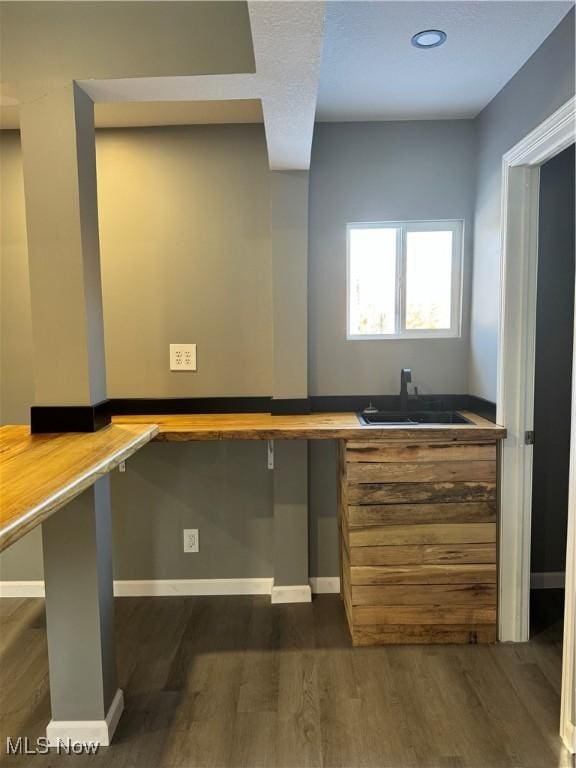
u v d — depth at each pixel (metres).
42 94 1.67
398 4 1.71
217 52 1.62
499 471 2.36
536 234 2.29
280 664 2.24
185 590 2.88
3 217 2.70
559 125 1.85
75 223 1.71
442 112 2.62
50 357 1.74
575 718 1.76
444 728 1.86
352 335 2.90
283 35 1.36
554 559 2.85
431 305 2.88
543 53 1.96
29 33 1.66
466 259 2.78
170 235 2.74
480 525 2.35
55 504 1.05
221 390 2.81
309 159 2.45
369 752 1.76
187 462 2.83
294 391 2.74
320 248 2.78
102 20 1.65
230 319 2.78
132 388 2.81
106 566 1.84
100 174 2.71
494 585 2.36
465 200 2.75
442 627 2.37
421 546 2.35
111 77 1.65
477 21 1.81
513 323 2.31
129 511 2.85
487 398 2.56
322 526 2.85
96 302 1.82
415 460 2.33
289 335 2.71
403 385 2.73
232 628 2.54
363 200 2.76
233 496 2.84
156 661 2.28
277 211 2.64
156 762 1.73
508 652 2.31
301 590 2.77
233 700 2.02
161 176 2.71
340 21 1.80
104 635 1.82
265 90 1.71
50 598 1.77
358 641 2.38
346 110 2.58
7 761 1.75
